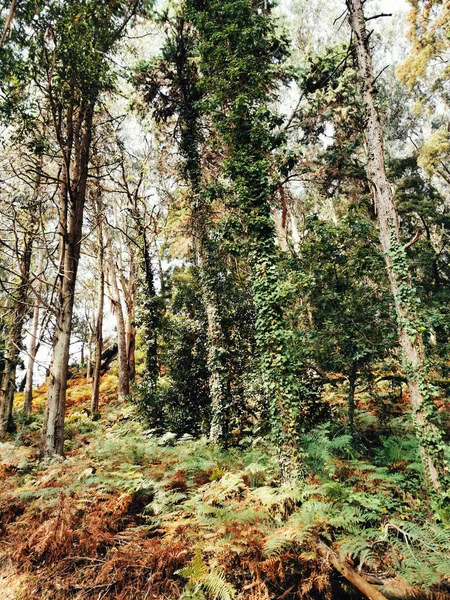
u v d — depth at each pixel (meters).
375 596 3.41
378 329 9.01
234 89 8.64
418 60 20.22
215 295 11.47
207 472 6.64
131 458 7.41
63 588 3.95
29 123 9.16
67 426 13.49
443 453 5.76
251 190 7.58
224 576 3.73
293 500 4.78
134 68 13.15
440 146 19.30
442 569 3.57
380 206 6.98
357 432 9.23
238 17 9.43
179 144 13.56
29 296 13.98
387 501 5.59
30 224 12.55
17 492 5.67
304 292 9.77
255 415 10.98
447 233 22.47
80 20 8.02
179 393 12.10
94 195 17.44
